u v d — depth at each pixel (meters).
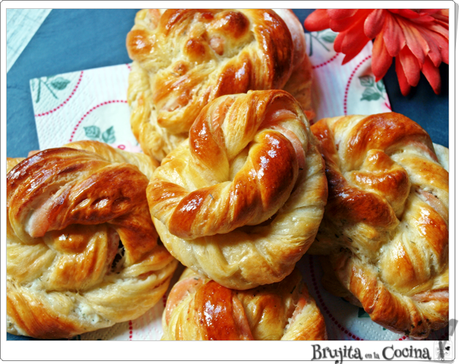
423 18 0.42
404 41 0.41
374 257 0.35
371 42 0.45
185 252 0.34
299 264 0.39
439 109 0.43
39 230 0.35
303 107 0.42
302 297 0.36
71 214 0.35
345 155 0.37
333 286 0.38
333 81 0.44
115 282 0.37
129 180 0.37
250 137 0.33
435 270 0.35
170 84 0.38
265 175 0.32
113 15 0.48
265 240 0.33
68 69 0.46
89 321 0.36
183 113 0.37
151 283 0.37
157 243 0.38
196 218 0.32
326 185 0.34
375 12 0.41
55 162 0.36
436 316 0.35
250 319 0.34
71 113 0.44
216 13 0.39
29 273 0.36
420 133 0.38
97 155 0.38
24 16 0.48
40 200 0.35
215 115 0.34
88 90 0.44
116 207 0.36
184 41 0.38
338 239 0.36
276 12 0.42
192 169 0.34
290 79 0.41
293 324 0.35
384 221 0.35
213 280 0.35
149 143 0.40
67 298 0.36
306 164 0.34
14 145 0.44
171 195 0.34
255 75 0.38
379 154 0.36
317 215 0.33
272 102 0.34
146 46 0.39
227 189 0.32
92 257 0.36
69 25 0.48
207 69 0.38
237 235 0.34
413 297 0.35
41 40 0.47
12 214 0.35
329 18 0.43
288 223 0.33
